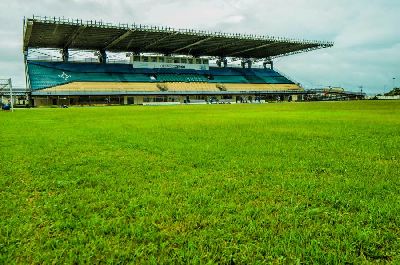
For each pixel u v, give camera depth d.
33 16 58.38
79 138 11.17
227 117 23.41
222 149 8.23
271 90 100.00
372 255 2.69
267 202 4.02
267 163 6.40
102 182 5.12
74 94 74.50
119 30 67.75
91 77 82.12
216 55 105.38
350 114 25.41
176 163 6.59
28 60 80.50
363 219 3.37
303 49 100.00
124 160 6.97
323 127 14.48
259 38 83.06
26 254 2.78
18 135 12.23
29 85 72.69
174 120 20.52
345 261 2.58
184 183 4.98
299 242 2.89
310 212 3.62
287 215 3.52
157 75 91.31
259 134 11.83
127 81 84.69
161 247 2.86
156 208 3.82
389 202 3.89
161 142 9.78
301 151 7.86
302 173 5.56
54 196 4.43
